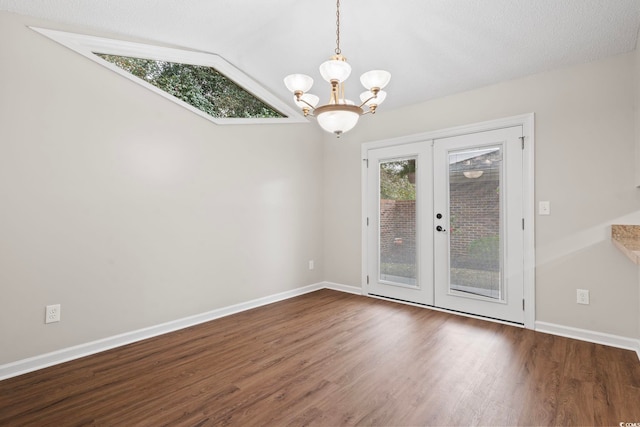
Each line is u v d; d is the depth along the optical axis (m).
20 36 2.09
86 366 2.17
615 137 2.46
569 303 2.63
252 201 3.49
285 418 1.62
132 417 1.63
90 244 2.37
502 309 2.98
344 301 3.71
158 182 2.74
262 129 3.59
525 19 2.25
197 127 3.02
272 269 3.69
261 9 2.44
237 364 2.19
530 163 2.80
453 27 2.44
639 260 1.44
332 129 1.85
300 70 3.20
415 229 3.56
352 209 4.09
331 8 2.43
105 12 2.25
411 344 2.50
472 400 1.76
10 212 2.05
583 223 2.58
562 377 1.99
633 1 1.99
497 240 3.02
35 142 2.13
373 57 2.91
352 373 2.06
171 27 2.55
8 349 2.04
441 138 3.36
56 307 2.22
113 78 2.49
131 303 2.58
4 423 1.58
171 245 2.83
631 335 2.39
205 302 3.07
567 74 2.65
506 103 2.95
